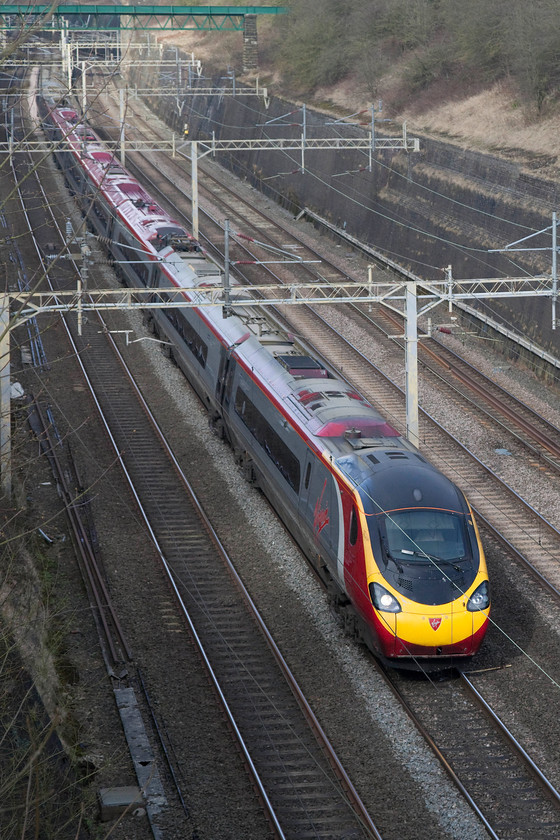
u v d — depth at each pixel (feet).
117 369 192.65
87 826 72.59
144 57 525.75
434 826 77.05
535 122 253.24
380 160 282.97
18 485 132.16
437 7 348.79
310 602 113.70
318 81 381.81
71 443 158.30
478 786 82.23
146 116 485.97
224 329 161.27
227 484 146.41
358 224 289.74
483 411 175.22
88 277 240.12
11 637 83.30
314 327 217.77
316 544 114.83
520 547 128.88
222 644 105.29
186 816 76.64
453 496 104.99
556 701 94.73
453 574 98.94
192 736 88.48
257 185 366.22
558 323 194.18
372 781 82.58
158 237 212.43
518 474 151.74
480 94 292.61
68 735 82.89
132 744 85.66
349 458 110.32
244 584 118.32
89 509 135.85
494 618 111.14
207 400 170.30
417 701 95.09
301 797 80.23
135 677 97.60
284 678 98.84
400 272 257.96
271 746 87.45
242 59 445.37
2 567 94.02
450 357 202.28
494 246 225.35
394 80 343.26
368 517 101.55
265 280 250.78
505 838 75.77
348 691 96.37
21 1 281.13
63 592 112.68
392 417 171.53
